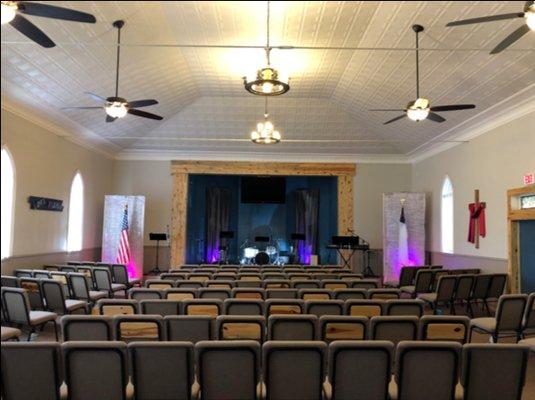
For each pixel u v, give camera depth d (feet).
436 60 23.75
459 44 21.34
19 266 26.94
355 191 44.68
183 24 21.97
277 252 53.11
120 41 22.63
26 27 14.14
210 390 9.61
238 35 23.49
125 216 38.65
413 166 44.73
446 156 36.60
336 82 32.17
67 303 21.61
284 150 43.70
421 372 9.68
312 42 24.50
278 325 12.35
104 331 12.33
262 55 27.32
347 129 40.27
